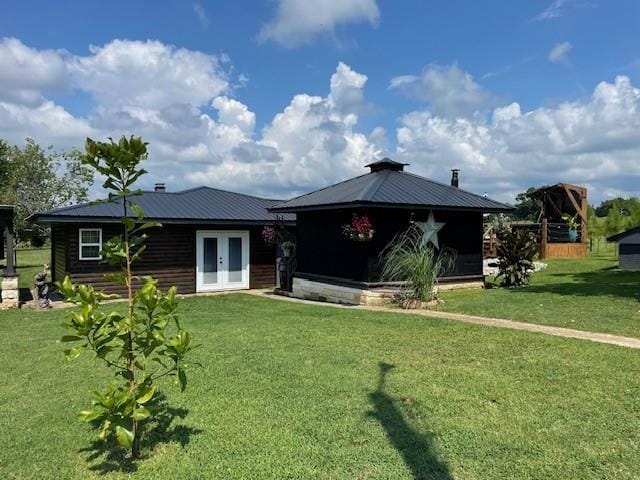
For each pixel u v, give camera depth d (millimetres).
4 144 32906
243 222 17094
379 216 12961
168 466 3686
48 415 4820
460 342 7242
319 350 7008
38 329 9789
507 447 3859
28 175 34844
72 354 3264
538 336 7469
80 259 15031
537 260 23453
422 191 14109
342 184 16375
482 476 3459
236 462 3717
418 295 11547
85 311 3213
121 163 3510
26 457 3904
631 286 13156
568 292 12523
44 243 39000
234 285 17875
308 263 15391
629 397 4820
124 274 3660
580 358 6176
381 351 6852
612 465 3568
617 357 6191
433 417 4461
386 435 4117
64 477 3578
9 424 4605
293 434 4180
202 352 7031
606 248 30094
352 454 3801
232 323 9781
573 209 27266
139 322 3521
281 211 15562
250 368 6141
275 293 16734
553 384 5238
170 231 16578
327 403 4871
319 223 14852
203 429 4324
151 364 6539
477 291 13883
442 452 3807
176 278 16656
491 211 14102
